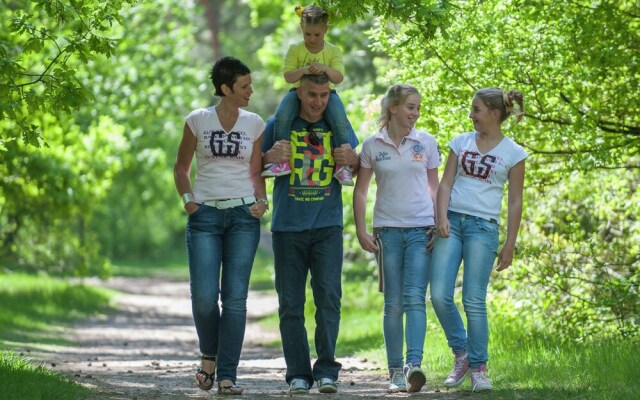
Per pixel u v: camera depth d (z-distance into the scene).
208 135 15.40
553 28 20.00
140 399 14.68
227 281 15.46
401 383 15.80
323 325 15.79
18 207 51.00
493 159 15.25
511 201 15.35
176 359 27.52
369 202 37.78
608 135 20.86
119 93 56.50
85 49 17.55
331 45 16.56
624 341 19.80
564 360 17.50
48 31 17.61
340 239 15.84
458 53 20.44
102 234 106.50
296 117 15.73
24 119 17.97
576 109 20.11
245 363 24.98
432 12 16.28
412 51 21.05
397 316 15.80
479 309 15.15
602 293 21.92
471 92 21.03
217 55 101.38
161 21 61.94
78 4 17.52
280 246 15.75
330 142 15.72
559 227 23.88
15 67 17.16
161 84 59.78
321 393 15.72
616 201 23.39
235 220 15.49
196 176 15.64
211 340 15.70
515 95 15.26
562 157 21.69
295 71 15.77
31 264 59.00
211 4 104.06
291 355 15.97
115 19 17.75
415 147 15.69
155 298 66.62
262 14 65.88
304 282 15.96
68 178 42.81
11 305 43.47
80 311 49.66
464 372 15.90
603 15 19.36
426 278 15.69
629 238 22.95
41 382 14.94
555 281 21.88
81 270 59.81
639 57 19.67
